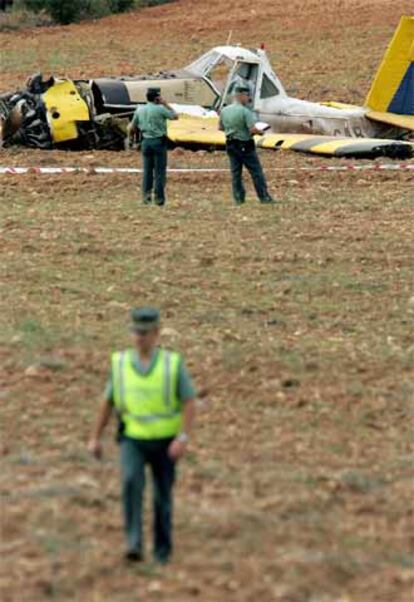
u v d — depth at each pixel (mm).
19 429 38750
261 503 34094
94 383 42875
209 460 36969
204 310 52094
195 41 162750
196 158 88688
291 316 51938
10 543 31266
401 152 91125
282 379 43938
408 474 36719
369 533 32531
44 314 50500
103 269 57719
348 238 65312
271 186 79312
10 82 139375
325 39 162125
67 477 35406
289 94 136250
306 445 38562
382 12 174125
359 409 41688
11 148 92938
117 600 28672
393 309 53281
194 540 31828
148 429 29656
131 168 84750
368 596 29156
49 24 176875
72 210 70625
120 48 159250
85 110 92500
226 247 62375
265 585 29516
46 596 28734
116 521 32656
